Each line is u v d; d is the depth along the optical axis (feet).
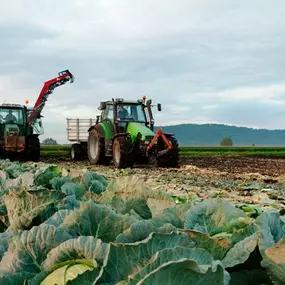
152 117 78.23
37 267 6.98
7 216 11.32
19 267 6.93
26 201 10.36
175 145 73.56
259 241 6.53
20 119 92.94
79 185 13.61
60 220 8.16
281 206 28.40
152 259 5.34
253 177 60.95
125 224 7.73
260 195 35.09
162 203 10.15
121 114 77.10
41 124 98.02
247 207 13.98
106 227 7.71
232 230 8.53
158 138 73.87
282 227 7.61
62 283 6.15
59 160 104.47
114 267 5.74
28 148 91.71
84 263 6.41
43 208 9.67
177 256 5.45
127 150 71.92
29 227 9.53
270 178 60.70
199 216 8.89
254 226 7.36
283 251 5.93
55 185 15.64
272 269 5.96
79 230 7.66
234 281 6.39
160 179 50.57
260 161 115.85
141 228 6.60
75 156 101.91
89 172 16.44
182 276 5.09
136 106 78.38
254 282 6.44
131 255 5.78
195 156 143.64
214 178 57.36
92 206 7.77
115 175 54.65
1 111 92.43
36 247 7.09
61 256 6.57
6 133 89.56
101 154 81.51
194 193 33.53
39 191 10.38
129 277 5.19
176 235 6.01
